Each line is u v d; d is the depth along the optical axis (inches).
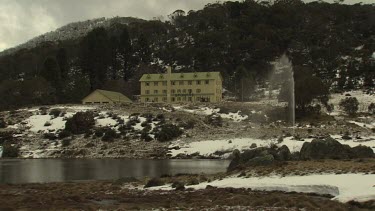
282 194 1216.8
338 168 1437.0
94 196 1364.4
